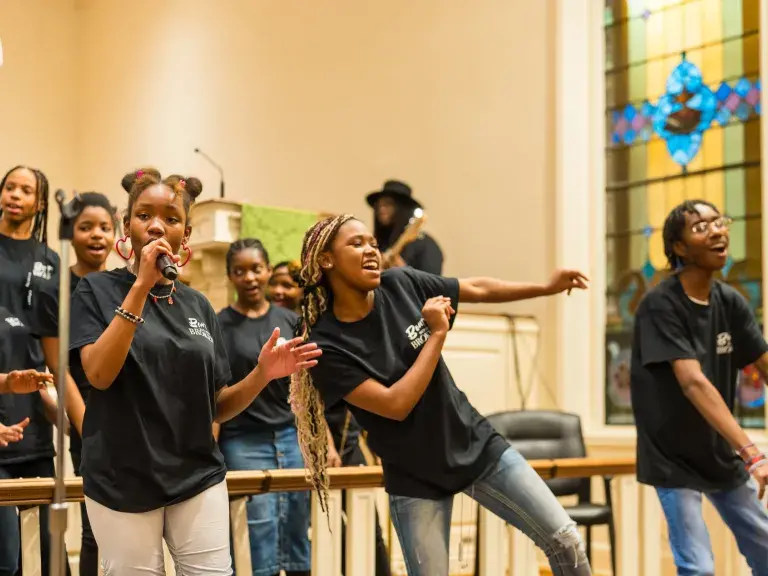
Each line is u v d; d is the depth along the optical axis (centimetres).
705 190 539
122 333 192
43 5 940
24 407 292
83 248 321
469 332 531
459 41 657
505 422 438
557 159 583
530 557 326
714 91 541
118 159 920
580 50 591
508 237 608
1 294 288
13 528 268
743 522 299
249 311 369
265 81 804
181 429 205
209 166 843
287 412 360
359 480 300
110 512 199
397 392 222
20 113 917
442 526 232
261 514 345
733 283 523
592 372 567
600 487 533
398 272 246
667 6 566
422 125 675
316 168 753
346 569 301
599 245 580
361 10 732
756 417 496
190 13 874
